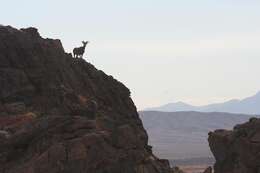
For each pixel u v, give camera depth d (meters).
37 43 141.12
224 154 138.62
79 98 129.62
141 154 111.38
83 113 121.69
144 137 143.62
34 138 109.25
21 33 142.38
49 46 143.00
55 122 109.88
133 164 108.81
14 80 132.00
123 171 107.06
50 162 101.56
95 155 104.19
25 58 138.00
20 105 126.38
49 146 105.38
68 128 108.81
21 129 111.56
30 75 135.25
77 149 103.00
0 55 136.38
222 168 138.88
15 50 138.25
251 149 129.12
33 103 129.75
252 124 134.25
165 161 131.12
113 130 110.25
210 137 144.12
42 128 109.69
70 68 145.38
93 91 145.25
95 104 126.50
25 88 131.88
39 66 137.38
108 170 105.06
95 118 119.81
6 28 141.25
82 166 102.56
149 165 112.12
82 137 104.69
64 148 102.69
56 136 107.06
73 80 142.88
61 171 101.38
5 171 104.00
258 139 130.00
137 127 147.88
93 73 151.38
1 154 107.50
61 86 133.25
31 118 118.62
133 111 153.25
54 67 139.75
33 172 100.88
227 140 137.12
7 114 122.38
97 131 109.00
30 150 107.38
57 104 127.12
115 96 150.12
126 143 110.19
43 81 134.75
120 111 147.38
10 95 130.12
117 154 107.06
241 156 131.12
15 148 108.81
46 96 130.62
